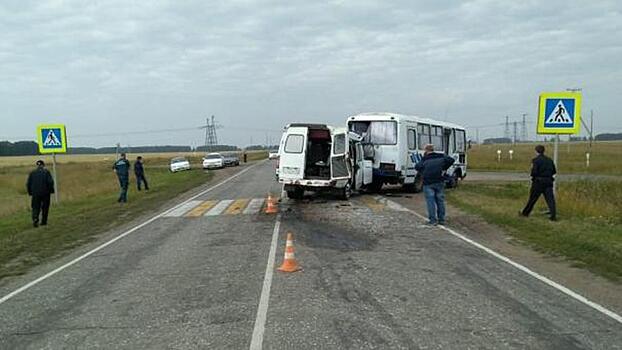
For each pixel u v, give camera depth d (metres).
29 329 5.74
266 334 5.29
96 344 5.20
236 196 21.77
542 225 11.98
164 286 7.39
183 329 5.54
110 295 7.04
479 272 7.94
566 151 69.25
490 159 50.88
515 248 9.89
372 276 7.68
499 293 6.77
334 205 17.50
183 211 16.98
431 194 12.98
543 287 7.07
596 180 21.66
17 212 19.72
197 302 6.53
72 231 13.38
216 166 49.09
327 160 19.56
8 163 79.88
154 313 6.14
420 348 4.88
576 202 14.52
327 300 6.46
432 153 13.09
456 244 10.30
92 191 26.91
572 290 6.92
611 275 7.72
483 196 19.52
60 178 39.94
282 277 7.67
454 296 6.63
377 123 21.20
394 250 9.70
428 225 12.81
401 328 5.44
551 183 12.90
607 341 5.07
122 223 14.66
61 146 21.05
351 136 19.48
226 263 8.77
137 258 9.52
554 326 5.50
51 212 18.34
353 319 5.73
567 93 13.46
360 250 9.71
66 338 5.40
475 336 5.20
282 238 11.10
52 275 8.42
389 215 14.79
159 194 24.02
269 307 6.21
